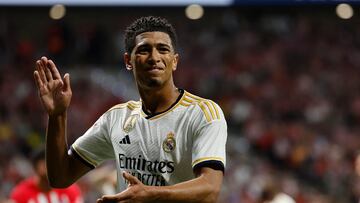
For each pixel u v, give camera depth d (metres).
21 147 31.55
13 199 14.28
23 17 42.59
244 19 44.78
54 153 7.05
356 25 46.28
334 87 40.56
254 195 26.19
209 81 41.03
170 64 6.69
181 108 6.68
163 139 6.64
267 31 46.16
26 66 41.75
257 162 30.47
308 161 31.34
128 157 6.84
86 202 20.31
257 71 42.66
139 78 6.69
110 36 42.81
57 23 41.38
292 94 39.38
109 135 7.14
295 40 45.62
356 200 27.48
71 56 41.28
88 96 37.28
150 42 6.61
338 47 45.31
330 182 30.02
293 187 27.89
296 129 34.09
